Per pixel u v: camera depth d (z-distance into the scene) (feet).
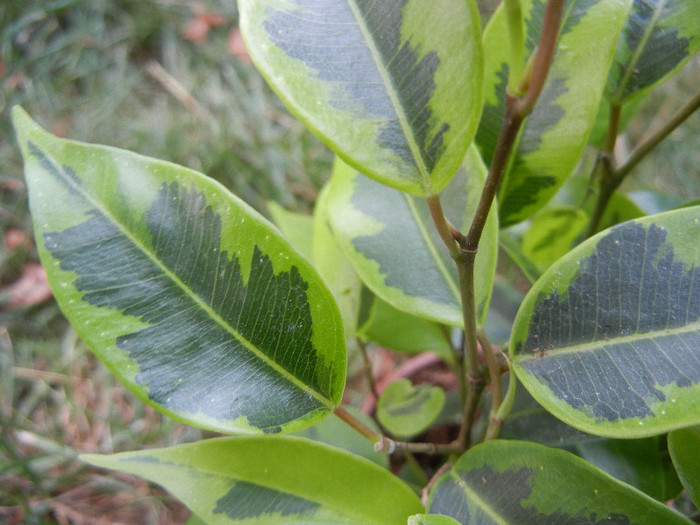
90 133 1.13
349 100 0.21
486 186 0.22
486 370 0.34
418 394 0.47
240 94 1.20
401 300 0.34
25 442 0.80
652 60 0.36
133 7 1.31
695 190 1.01
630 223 0.26
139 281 0.25
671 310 0.25
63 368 0.88
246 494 0.32
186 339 0.25
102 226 0.24
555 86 0.35
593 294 0.26
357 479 0.32
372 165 0.21
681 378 0.23
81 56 1.24
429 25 0.21
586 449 0.38
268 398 0.27
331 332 0.27
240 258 0.26
